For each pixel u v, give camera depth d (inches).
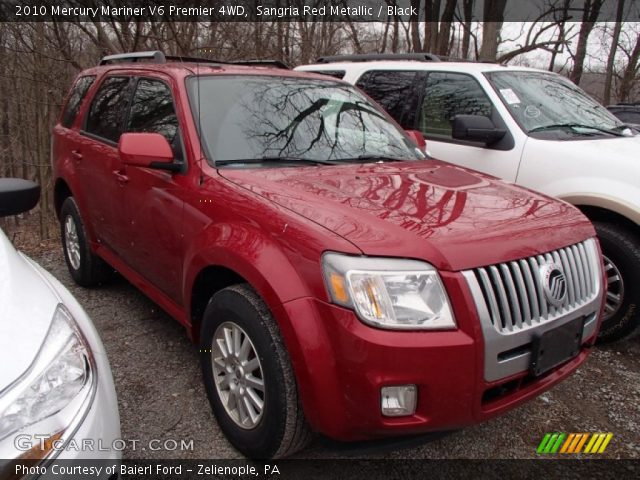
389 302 78.6
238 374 99.5
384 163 130.0
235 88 132.5
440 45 487.8
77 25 378.9
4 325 66.1
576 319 95.8
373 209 92.6
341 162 127.0
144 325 155.0
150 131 133.7
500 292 83.7
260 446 94.3
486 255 83.9
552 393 129.5
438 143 194.9
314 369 81.4
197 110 122.9
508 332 83.5
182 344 143.9
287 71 151.6
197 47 385.7
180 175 117.4
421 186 109.9
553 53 438.3
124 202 139.5
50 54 407.5
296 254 86.2
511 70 199.9
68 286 185.5
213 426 110.6
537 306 88.4
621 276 147.3
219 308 100.6
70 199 178.5
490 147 178.5
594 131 181.0
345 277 79.7
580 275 99.3
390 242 82.2
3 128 488.1
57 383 65.6
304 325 82.4
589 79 766.5
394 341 77.0
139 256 138.2
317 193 99.5
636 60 741.9
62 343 69.4
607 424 118.4
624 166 149.4
